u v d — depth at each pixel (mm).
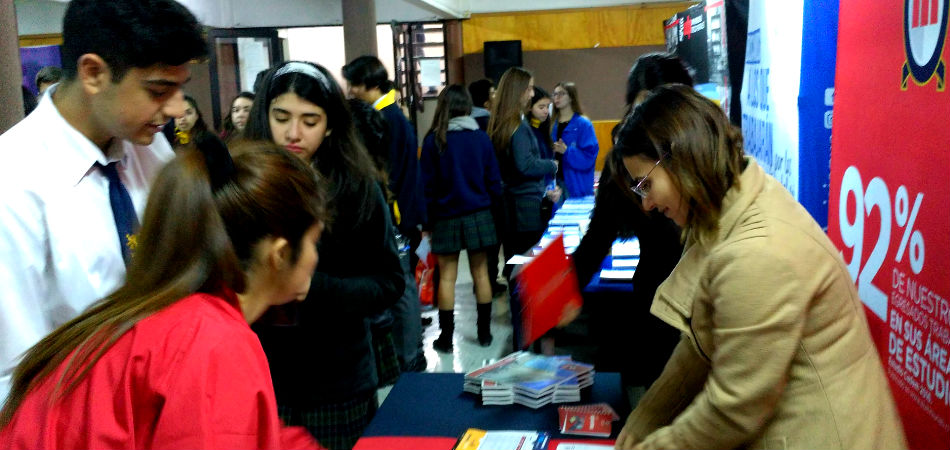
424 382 2088
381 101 3988
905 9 1385
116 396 925
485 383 1930
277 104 1775
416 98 10602
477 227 4301
